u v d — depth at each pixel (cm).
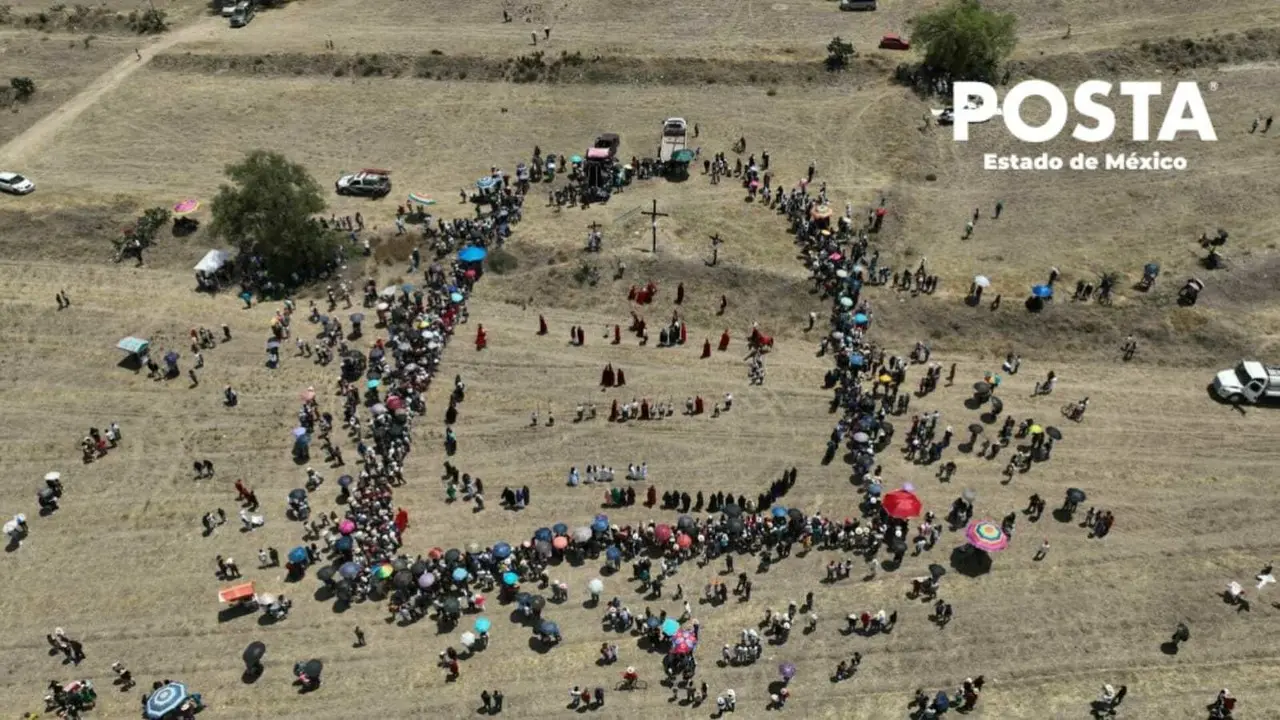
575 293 7244
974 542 5059
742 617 4928
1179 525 5394
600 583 4959
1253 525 5384
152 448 5991
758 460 5881
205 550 5325
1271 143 8769
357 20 11269
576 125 9400
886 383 6184
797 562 5225
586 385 6475
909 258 7569
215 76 10225
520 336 6894
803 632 4841
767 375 6538
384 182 8344
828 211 7644
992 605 4962
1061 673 4628
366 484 5647
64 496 5675
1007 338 6806
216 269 7362
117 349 6794
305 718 4469
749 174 8356
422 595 4950
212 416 6222
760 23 10962
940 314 6956
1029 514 5469
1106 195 8294
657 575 5131
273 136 9269
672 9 11300
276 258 7388
